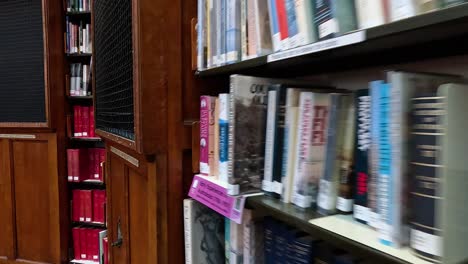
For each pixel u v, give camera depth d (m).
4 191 2.83
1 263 2.87
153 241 1.14
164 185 1.13
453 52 0.70
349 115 0.67
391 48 0.67
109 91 1.63
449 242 0.46
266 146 0.86
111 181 1.81
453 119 0.46
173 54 1.12
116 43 1.43
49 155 2.74
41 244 2.80
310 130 0.71
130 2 1.17
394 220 0.52
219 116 0.99
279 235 0.83
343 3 0.59
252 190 0.87
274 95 0.82
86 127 2.81
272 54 0.76
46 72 2.63
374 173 0.58
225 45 0.95
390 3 0.52
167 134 1.12
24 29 2.68
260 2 0.82
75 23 2.84
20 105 2.73
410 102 0.51
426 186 0.48
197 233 1.12
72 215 2.85
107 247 2.02
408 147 0.51
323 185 0.70
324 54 0.68
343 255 0.69
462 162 0.47
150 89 1.08
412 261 0.47
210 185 0.98
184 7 1.13
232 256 1.01
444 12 0.43
